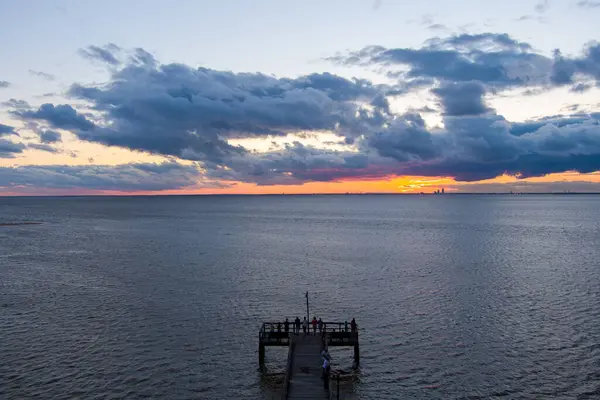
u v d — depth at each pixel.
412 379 34.62
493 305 52.31
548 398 31.56
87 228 149.12
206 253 91.12
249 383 34.28
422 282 63.84
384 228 145.25
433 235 121.69
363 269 73.62
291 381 30.88
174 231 138.50
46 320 47.53
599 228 139.25
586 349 39.38
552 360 37.34
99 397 31.92
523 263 77.38
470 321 46.97
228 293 58.31
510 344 40.78
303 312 50.50
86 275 69.25
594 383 33.47
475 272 70.19
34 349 39.91
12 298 55.88
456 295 56.69
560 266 74.38
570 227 143.00
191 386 33.72
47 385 33.47
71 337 42.72
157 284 63.19
